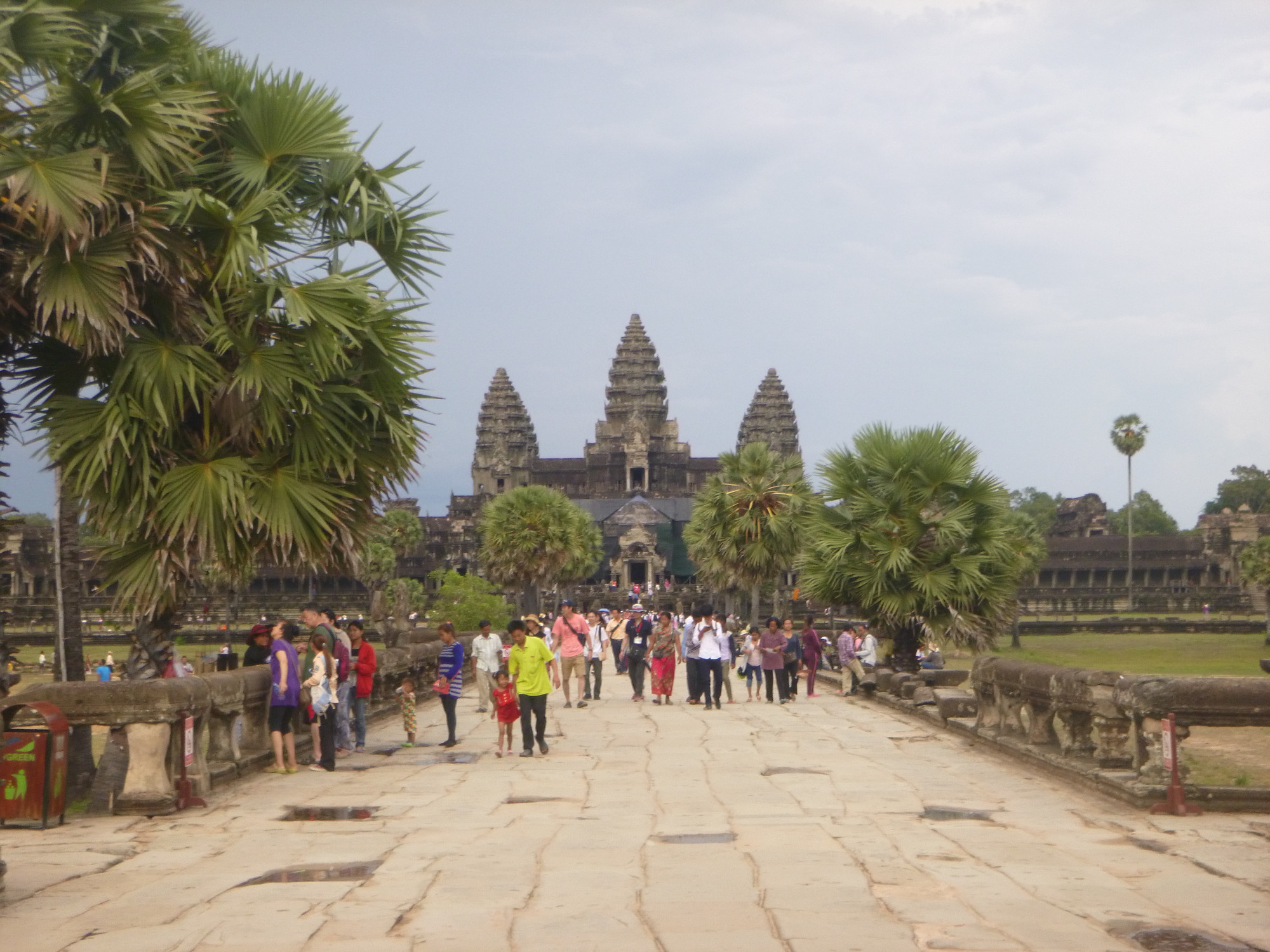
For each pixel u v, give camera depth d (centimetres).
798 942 692
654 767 1555
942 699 2006
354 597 9844
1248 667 5419
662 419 18338
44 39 1229
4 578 9006
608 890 833
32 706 1123
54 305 1247
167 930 743
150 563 1376
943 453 2711
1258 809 1104
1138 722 1180
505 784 1407
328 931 735
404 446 1567
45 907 810
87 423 1344
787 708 2580
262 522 1391
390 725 2258
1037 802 1218
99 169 1258
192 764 1277
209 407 1410
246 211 1405
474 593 5778
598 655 2866
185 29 1461
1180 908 770
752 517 4659
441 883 862
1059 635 8250
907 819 1123
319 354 1434
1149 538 13612
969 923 732
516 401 17925
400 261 1597
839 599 2803
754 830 1068
